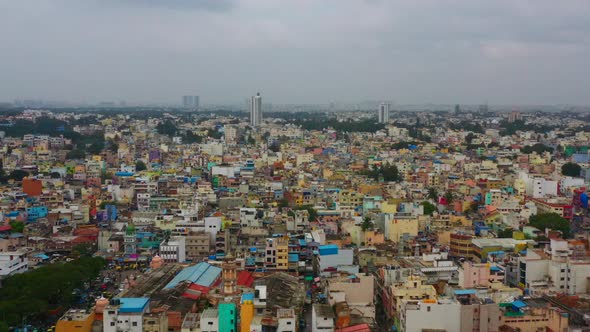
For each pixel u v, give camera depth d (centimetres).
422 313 19662
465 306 19662
